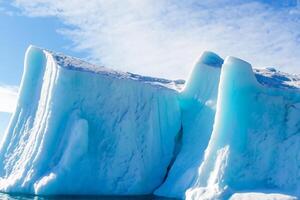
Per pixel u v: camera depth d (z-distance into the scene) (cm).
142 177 2988
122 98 3153
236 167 2548
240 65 2822
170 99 3384
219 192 2419
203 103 3303
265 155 2605
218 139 2664
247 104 2767
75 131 2831
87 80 3075
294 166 2536
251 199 2283
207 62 3478
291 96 2884
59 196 2662
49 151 2847
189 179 2806
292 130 2680
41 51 3288
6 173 2930
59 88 2947
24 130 3052
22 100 3170
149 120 3197
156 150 3197
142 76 3794
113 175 2909
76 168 2789
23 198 2520
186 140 3222
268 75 3316
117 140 3020
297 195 2381
